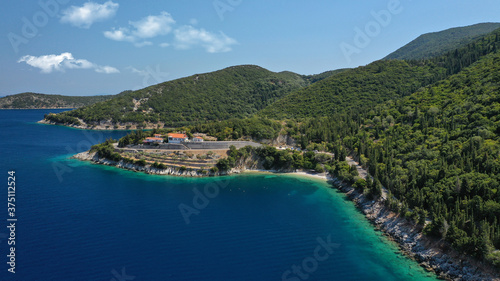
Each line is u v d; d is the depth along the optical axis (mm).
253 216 131125
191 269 90000
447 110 192625
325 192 164375
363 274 91000
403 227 113688
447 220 101688
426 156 148625
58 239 104812
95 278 84312
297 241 109312
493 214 96562
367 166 178375
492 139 141875
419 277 90062
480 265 87062
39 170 194750
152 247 101875
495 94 176250
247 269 91062
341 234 115375
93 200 143750
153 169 197000
